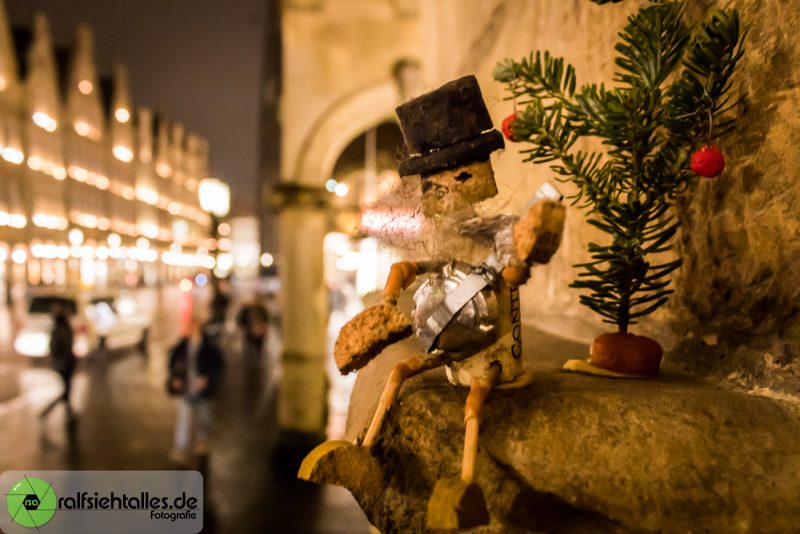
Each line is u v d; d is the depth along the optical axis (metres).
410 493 1.46
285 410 8.02
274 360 14.45
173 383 7.29
